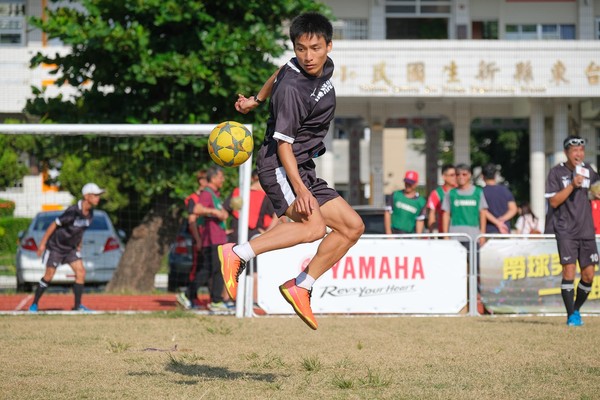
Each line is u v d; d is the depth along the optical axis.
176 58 40.94
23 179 68.12
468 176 33.91
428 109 81.75
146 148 41.56
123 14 42.84
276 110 14.22
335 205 14.55
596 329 26.06
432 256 32.22
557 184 27.02
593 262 27.27
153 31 43.22
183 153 43.28
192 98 42.78
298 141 14.50
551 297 32.53
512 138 119.25
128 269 44.50
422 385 15.68
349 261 31.97
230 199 34.56
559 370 17.58
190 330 25.62
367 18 81.62
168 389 15.12
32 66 43.78
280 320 29.33
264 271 31.56
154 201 46.19
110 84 44.06
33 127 32.53
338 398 14.23
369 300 31.97
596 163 81.38
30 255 43.59
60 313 31.78
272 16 44.72
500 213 36.91
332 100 14.48
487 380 16.28
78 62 43.56
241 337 23.84
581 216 27.12
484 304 32.38
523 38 83.00
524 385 15.68
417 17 82.75
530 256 32.47
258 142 43.22
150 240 44.78
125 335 24.16
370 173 81.88
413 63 72.12
